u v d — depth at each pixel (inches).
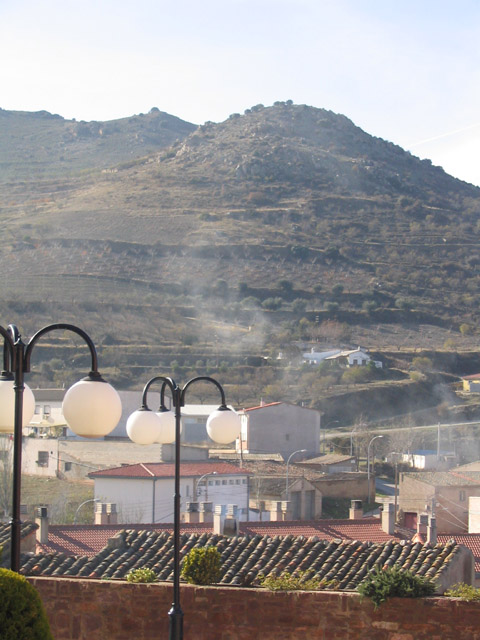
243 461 2556.6
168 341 4409.5
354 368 4281.5
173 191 7716.5
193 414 3090.6
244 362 4234.7
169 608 572.1
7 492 1920.5
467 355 4918.8
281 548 753.6
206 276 5831.7
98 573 716.7
